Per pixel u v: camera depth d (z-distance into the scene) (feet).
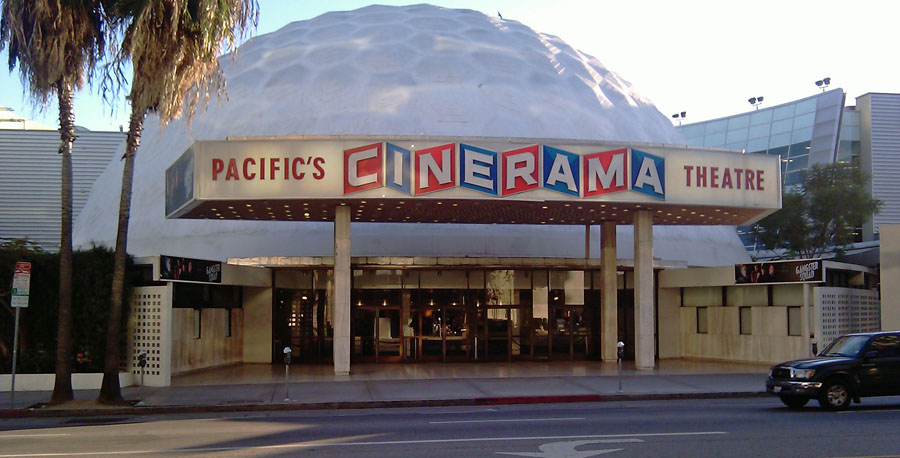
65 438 41.24
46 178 137.59
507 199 70.95
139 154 114.11
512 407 55.93
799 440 37.76
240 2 58.34
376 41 116.98
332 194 69.62
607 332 91.76
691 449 35.45
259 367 88.38
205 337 84.74
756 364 89.81
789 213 135.85
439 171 70.28
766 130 232.12
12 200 136.15
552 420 46.60
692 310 100.53
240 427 45.03
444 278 94.63
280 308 95.20
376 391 63.87
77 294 69.67
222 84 62.49
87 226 112.47
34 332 70.13
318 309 94.79
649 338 81.46
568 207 77.56
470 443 37.68
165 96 57.36
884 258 89.66
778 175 78.23
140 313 71.10
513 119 101.96
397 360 93.09
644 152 73.82
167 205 83.25
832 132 209.46
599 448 35.91
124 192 59.93
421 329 93.71
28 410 54.95
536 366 87.25
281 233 97.14
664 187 74.23
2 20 54.13
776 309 87.92
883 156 205.77
